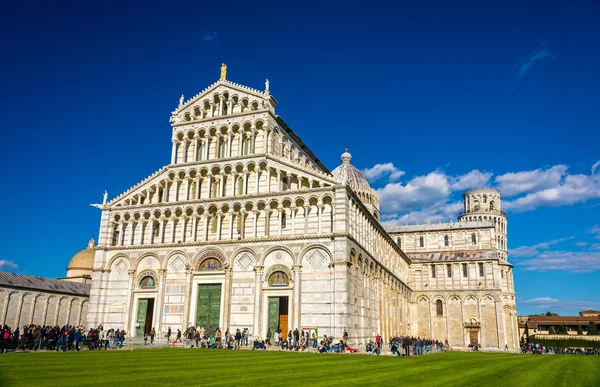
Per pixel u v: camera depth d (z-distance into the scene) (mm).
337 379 25609
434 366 37281
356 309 61469
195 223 67375
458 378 28531
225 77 72812
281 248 61375
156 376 24766
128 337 64312
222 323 61562
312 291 58719
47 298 77312
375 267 74500
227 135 69500
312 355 45250
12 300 71250
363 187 108062
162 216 69188
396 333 87750
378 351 55031
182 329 63562
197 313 64000
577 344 118250
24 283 74000
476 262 107062
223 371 27953
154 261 67688
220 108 71188
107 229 71125
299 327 57812
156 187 71438
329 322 56938
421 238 121125
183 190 70125
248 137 68750
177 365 31031
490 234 115750
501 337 101125
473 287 105812
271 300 60938
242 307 61656
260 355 42906
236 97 71000
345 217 59625
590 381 29922
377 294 74375
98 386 20875
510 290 121875
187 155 71875
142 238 69562
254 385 22297
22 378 23281
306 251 60188
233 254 63375
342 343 54375
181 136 72812
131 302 67062
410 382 25469
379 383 24484
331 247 59156
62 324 79688
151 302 67625
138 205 70750
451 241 118500
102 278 69125
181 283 65562
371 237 74500
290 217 63031
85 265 105000
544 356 65062
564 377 32281
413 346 59188
